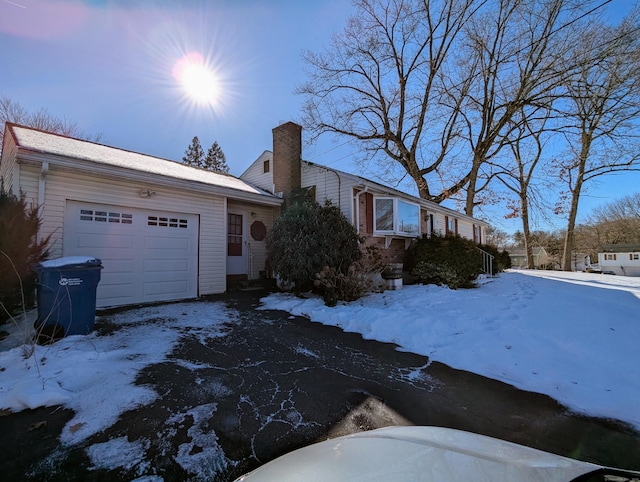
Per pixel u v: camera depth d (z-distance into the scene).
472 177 18.12
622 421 2.45
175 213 7.15
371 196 10.22
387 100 16.73
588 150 18.11
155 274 6.77
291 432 2.23
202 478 1.76
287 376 3.20
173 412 2.43
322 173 10.01
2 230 3.97
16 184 5.17
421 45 15.81
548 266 30.19
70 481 1.71
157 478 1.75
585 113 16.38
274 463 1.43
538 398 2.82
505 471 1.19
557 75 14.28
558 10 13.20
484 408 2.65
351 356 3.85
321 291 7.52
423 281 9.63
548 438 2.24
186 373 3.14
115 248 6.18
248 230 9.77
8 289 4.02
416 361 3.71
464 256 9.90
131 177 6.10
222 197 8.11
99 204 5.99
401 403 2.71
